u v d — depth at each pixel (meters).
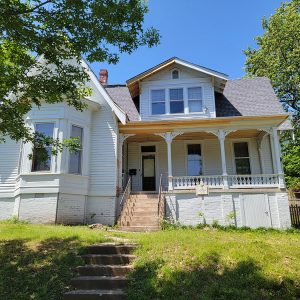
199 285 6.05
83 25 6.45
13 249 7.77
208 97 16.64
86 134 14.81
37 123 13.80
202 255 7.17
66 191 13.33
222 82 16.95
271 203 14.11
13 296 5.89
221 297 5.62
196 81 16.94
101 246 7.84
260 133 16.62
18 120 7.57
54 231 9.64
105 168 14.81
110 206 14.30
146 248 7.76
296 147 24.94
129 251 7.80
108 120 15.42
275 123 15.04
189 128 15.57
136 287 6.11
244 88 18.59
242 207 14.19
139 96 17.59
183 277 6.29
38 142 8.18
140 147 17.95
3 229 9.94
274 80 27.16
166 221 13.27
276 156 14.66
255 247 7.99
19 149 14.94
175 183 16.03
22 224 11.91
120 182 15.33
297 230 13.24
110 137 15.19
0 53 6.84
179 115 16.45
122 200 14.51
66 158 13.57
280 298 5.66
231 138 17.44
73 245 8.07
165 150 17.70
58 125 13.70
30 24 6.25
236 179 14.73
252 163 16.95
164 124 15.58
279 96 27.61
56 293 6.06
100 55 7.04
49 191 13.04
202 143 17.58
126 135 15.84
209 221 14.16
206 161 17.28
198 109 16.58
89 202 14.42
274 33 27.22
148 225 12.75
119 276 6.67
